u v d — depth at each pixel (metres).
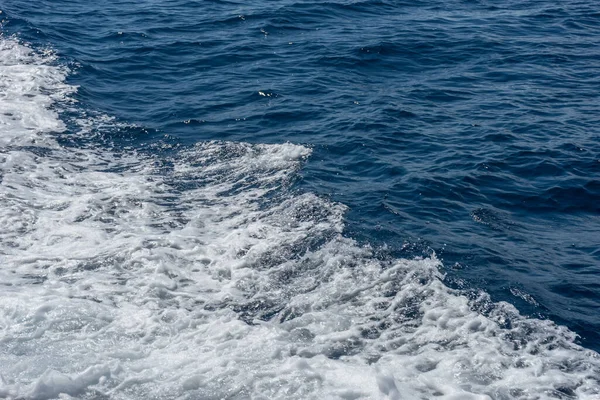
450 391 9.38
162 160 16.14
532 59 23.11
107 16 26.22
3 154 15.77
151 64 21.98
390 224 13.54
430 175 15.51
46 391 9.25
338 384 9.44
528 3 29.69
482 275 12.11
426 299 11.38
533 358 10.16
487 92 20.45
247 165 15.91
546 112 19.11
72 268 12.08
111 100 19.33
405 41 24.08
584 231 13.88
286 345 10.23
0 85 19.28
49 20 25.14
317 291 11.59
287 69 21.72
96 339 10.31
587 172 15.93
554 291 11.80
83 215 13.75
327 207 14.03
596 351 10.41
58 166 15.56
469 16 27.52
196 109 18.83
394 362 9.98
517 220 14.16
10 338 10.23
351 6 27.80
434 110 19.11
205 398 9.28
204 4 27.84
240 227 13.47
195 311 11.10
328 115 18.55
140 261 12.29
